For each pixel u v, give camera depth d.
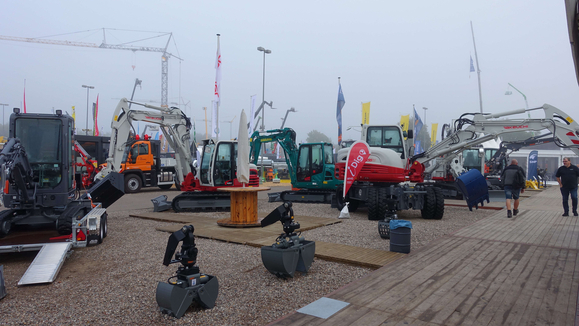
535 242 7.09
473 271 5.13
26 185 6.63
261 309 3.94
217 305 4.06
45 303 4.22
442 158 15.16
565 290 4.36
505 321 3.50
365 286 4.51
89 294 4.49
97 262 5.96
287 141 15.42
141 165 20.25
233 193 8.88
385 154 10.59
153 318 3.74
